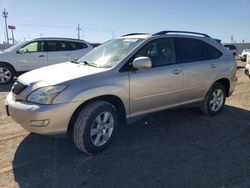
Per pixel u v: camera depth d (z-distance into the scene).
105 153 4.08
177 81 4.90
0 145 4.31
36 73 4.22
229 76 5.88
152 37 4.71
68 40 11.10
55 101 3.60
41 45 10.52
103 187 3.24
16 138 4.60
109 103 4.06
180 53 5.08
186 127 5.21
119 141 4.52
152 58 4.63
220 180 3.41
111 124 4.16
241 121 5.64
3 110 6.30
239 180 3.42
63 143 4.41
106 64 4.37
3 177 3.41
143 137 4.70
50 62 10.62
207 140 4.63
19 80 4.12
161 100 4.74
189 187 3.25
